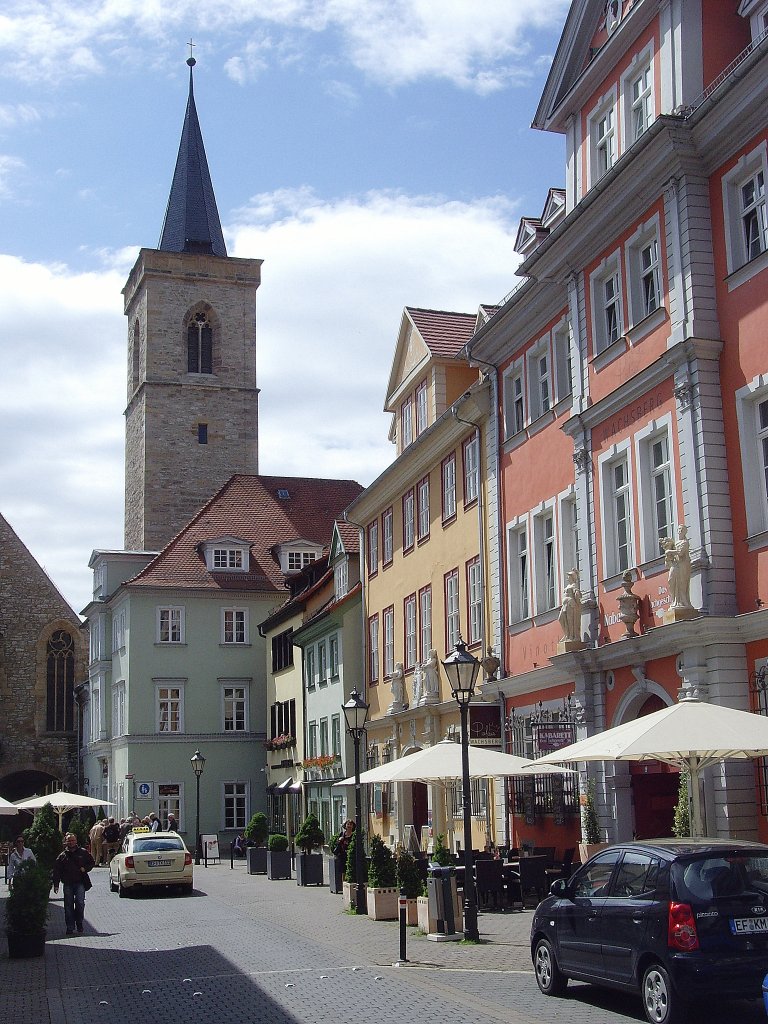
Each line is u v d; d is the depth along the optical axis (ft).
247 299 304.09
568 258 89.71
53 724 278.46
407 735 135.23
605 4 88.79
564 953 49.34
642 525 79.41
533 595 98.89
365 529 156.97
